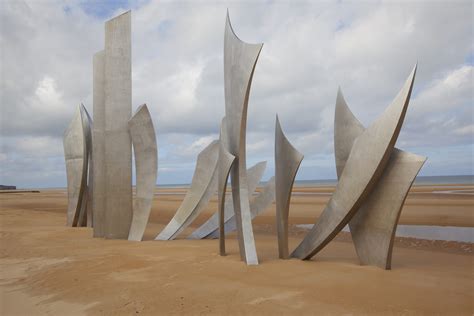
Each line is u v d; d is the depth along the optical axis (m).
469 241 11.04
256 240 11.83
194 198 12.10
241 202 7.80
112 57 11.91
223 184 8.02
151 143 11.66
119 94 11.89
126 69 11.98
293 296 5.63
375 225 7.19
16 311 5.43
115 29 11.97
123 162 11.84
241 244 7.92
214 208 22.81
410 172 6.67
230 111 8.08
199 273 7.04
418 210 18.62
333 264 7.45
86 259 8.59
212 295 5.77
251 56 7.18
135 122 11.58
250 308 5.21
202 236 12.08
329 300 5.45
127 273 7.25
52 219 17.98
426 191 37.78
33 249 10.04
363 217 7.42
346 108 7.84
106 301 5.70
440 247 10.28
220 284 6.31
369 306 5.20
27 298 6.00
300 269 7.07
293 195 36.59
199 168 12.25
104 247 10.18
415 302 5.32
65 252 9.54
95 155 12.31
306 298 5.54
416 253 9.27
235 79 7.75
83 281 6.80
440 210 18.44
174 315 5.07
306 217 17.53
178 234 12.42
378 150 6.70
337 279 6.39
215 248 9.73
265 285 6.18
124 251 9.47
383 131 6.66
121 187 11.80
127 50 12.02
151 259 8.39
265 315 4.98
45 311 5.41
